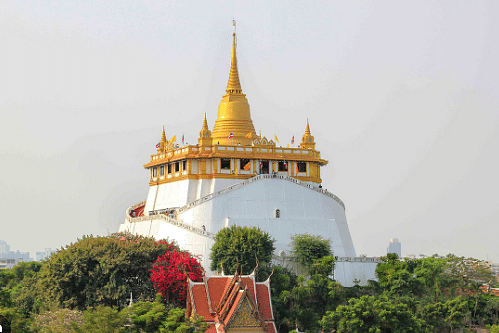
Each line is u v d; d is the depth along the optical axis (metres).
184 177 165.88
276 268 132.50
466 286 148.62
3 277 140.62
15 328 103.94
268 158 166.12
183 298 118.81
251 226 153.25
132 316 100.69
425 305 133.50
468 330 136.12
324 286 130.38
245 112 177.38
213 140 172.75
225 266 132.00
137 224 169.00
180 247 147.00
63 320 103.94
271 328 107.56
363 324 117.75
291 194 159.50
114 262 121.56
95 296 120.31
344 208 171.75
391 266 142.25
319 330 123.62
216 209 153.88
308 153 171.62
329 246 146.00
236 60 181.38
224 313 105.31
